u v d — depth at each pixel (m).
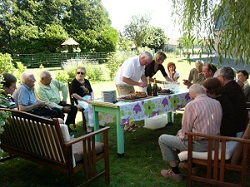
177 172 3.13
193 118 2.77
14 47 25.38
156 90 4.28
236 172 3.28
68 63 15.34
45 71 4.82
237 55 2.83
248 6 2.65
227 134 2.99
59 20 27.86
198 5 2.96
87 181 2.78
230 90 3.27
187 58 3.22
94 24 28.31
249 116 3.91
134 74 4.52
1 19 25.91
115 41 27.52
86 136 2.70
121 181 3.12
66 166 2.62
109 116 4.36
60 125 2.56
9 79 3.82
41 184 3.05
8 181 3.13
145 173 3.33
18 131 2.98
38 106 4.09
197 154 2.77
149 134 4.94
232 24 2.77
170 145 3.03
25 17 26.28
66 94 5.23
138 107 3.81
